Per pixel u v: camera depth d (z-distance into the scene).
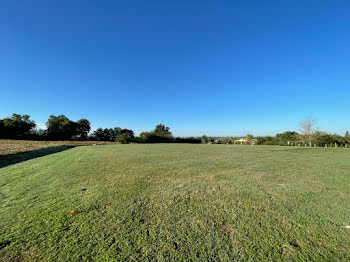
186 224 1.99
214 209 2.39
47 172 4.72
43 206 2.47
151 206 2.48
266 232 1.84
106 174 4.46
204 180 3.91
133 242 1.67
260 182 3.75
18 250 1.55
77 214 2.22
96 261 1.42
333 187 3.41
